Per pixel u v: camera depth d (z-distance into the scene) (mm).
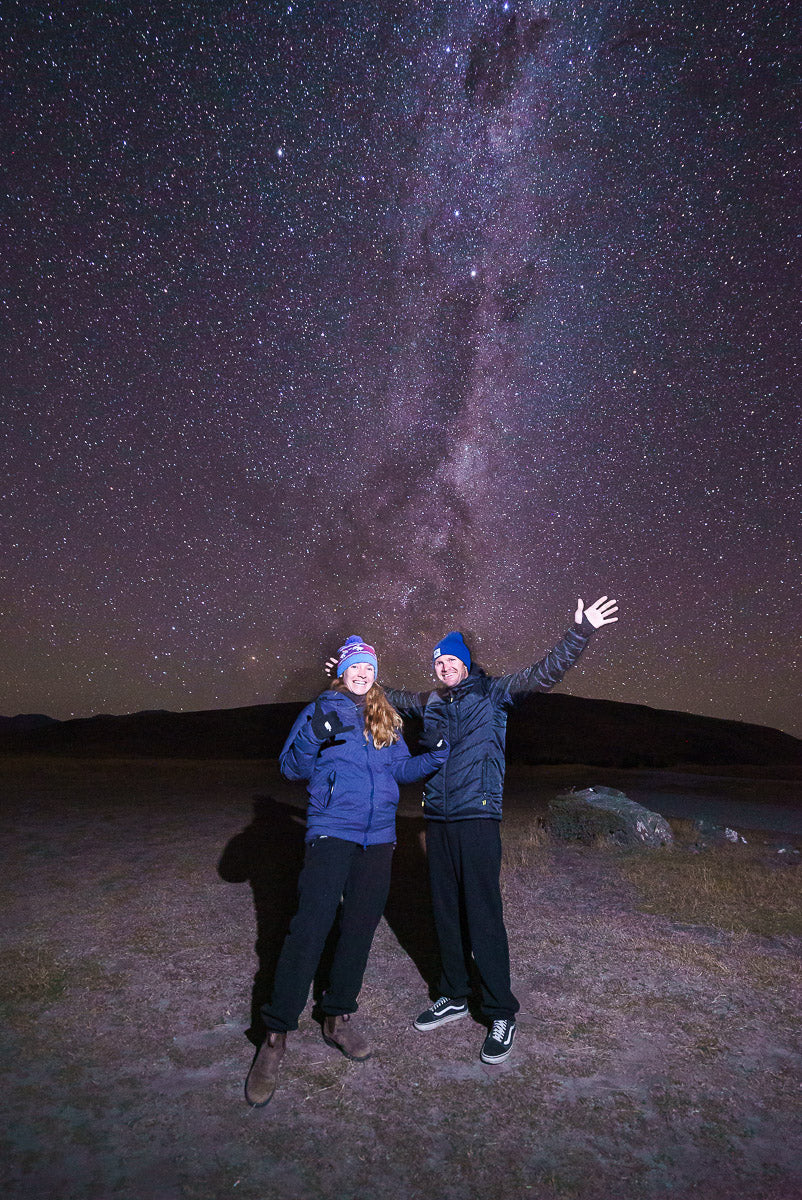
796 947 4340
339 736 3053
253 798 10469
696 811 9797
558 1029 3283
